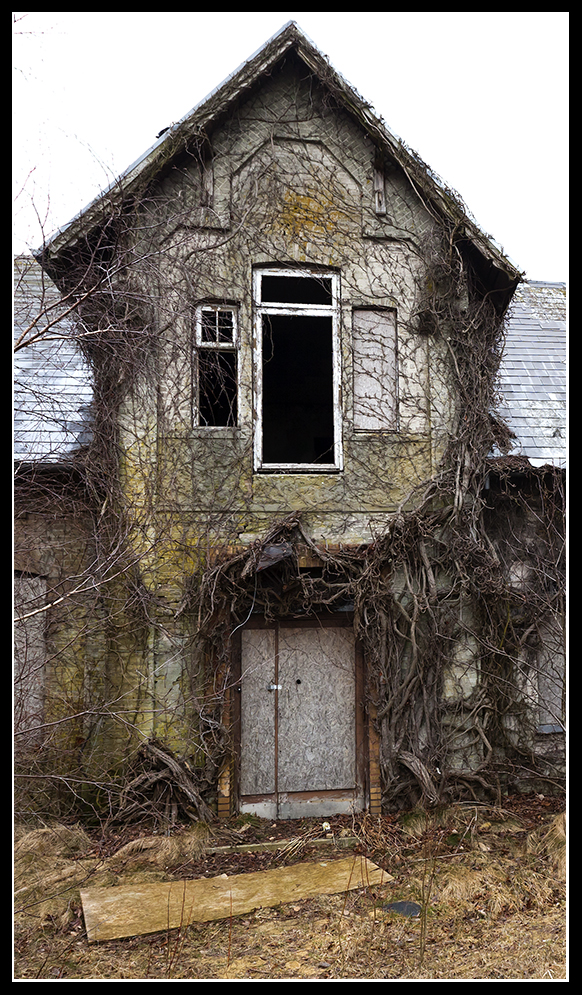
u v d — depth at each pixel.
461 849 6.79
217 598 7.65
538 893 5.80
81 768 7.47
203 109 7.97
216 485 7.91
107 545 7.75
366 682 7.99
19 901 5.73
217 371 8.84
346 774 7.91
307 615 7.96
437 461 8.39
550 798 8.24
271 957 4.86
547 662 8.77
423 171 8.32
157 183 8.08
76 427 8.51
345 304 8.40
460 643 8.24
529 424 9.45
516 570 8.83
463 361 8.55
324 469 8.20
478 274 8.78
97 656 7.98
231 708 7.71
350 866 6.46
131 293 7.18
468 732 8.11
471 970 4.62
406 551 8.05
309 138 8.52
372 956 4.87
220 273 8.17
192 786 7.25
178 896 5.85
